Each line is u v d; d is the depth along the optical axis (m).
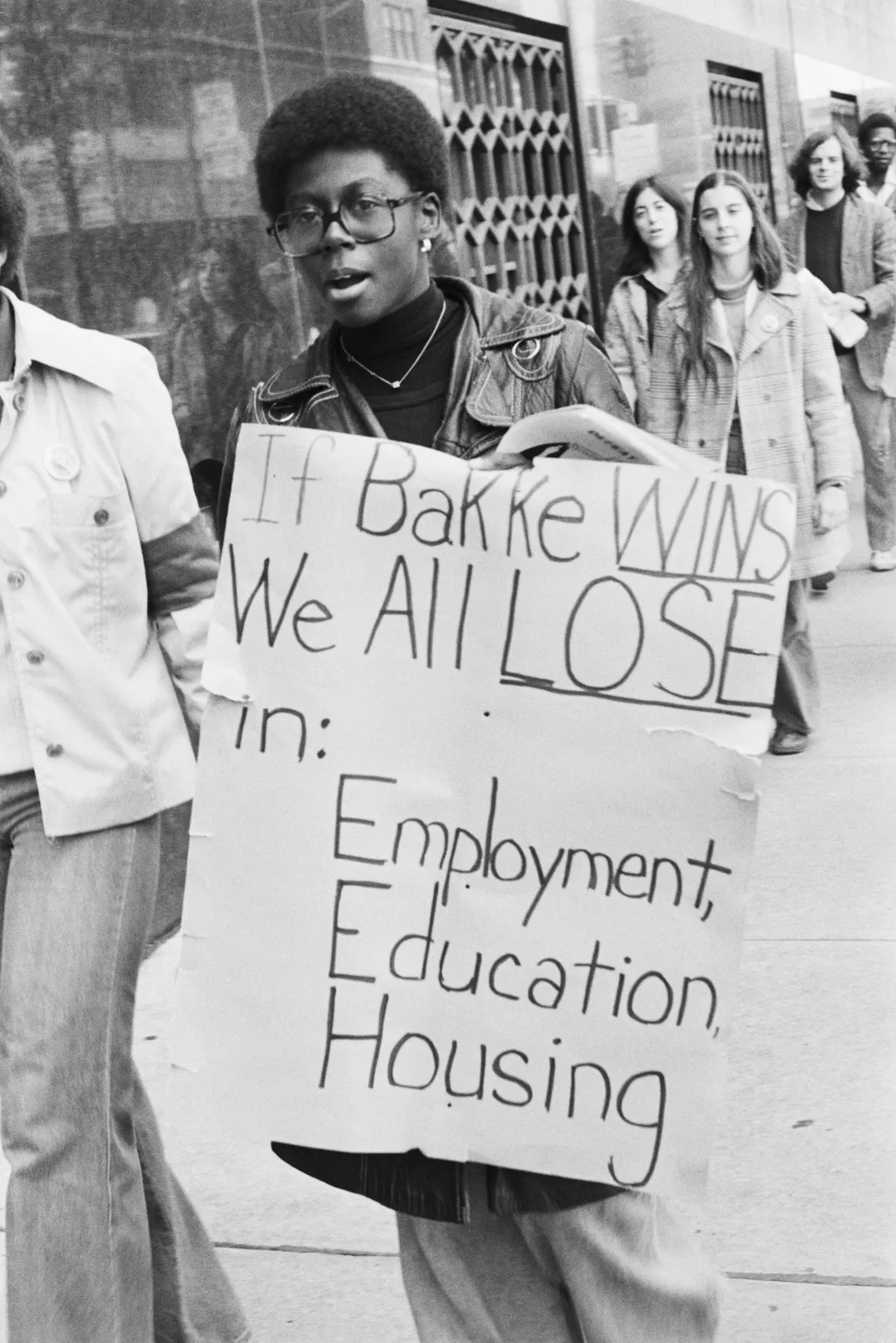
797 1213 3.27
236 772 2.23
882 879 4.89
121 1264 2.52
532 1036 2.17
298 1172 3.65
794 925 4.63
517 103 8.77
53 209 4.84
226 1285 2.93
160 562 2.70
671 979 2.13
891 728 6.37
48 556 2.55
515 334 2.30
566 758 2.14
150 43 5.27
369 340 2.33
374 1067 2.22
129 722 2.59
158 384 2.69
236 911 2.24
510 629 2.15
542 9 8.93
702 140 11.38
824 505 6.04
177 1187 2.85
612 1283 2.31
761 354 6.04
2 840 2.61
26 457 2.55
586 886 2.15
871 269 8.93
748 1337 2.91
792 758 6.13
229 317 5.59
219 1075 2.25
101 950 2.53
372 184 2.24
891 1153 3.44
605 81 9.76
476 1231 2.35
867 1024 4.00
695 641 2.10
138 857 2.61
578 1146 2.17
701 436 6.13
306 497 2.19
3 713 2.55
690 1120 2.15
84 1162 2.48
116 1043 2.55
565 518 2.13
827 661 7.50
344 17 6.54
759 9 13.01
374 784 2.20
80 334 2.63
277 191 2.33
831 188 8.92
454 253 7.91
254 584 2.21
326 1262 3.30
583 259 9.50
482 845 2.17
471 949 2.18
